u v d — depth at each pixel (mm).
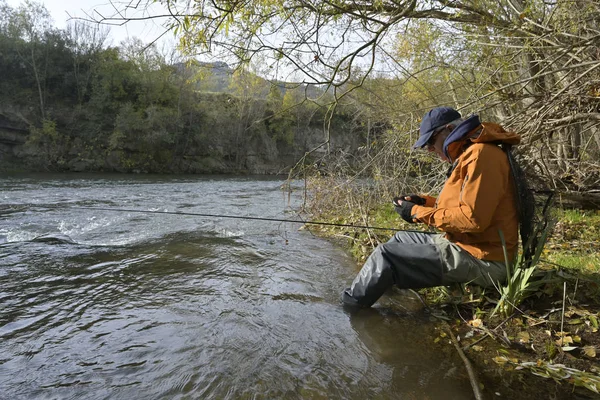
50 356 2080
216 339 2289
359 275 2756
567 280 2695
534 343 2176
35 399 1703
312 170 7637
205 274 3547
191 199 10438
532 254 2492
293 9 4293
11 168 23844
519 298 2449
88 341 2252
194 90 32312
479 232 2326
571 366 1954
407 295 3027
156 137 27875
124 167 27344
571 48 4477
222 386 1822
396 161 7477
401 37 7039
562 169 6160
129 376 1896
